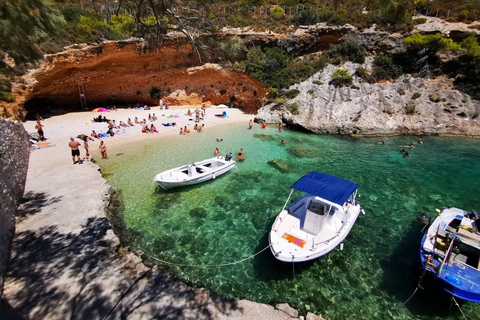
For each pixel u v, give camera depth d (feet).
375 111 106.42
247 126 110.93
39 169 61.57
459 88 108.78
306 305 31.09
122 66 120.37
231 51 118.52
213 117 122.01
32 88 99.76
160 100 132.98
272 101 120.57
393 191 59.26
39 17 27.71
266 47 127.24
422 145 91.25
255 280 34.60
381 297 32.40
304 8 145.79
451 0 145.07
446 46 111.96
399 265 37.50
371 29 126.93
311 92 115.44
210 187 58.95
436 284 31.96
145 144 86.38
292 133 103.19
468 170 70.85
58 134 90.12
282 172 67.36
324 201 42.29
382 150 86.02
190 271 35.65
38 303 26.63
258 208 51.19
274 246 35.86
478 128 100.32
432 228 38.75
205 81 133.69
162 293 28.86
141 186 58.44
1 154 38.83
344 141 94.99
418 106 106.83
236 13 136.36
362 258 38.75
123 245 39.78
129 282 30.04
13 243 35.42
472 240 33.81
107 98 133.39
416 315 30.17
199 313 26.73
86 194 49.73
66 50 102.78
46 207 44.83
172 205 51.47
